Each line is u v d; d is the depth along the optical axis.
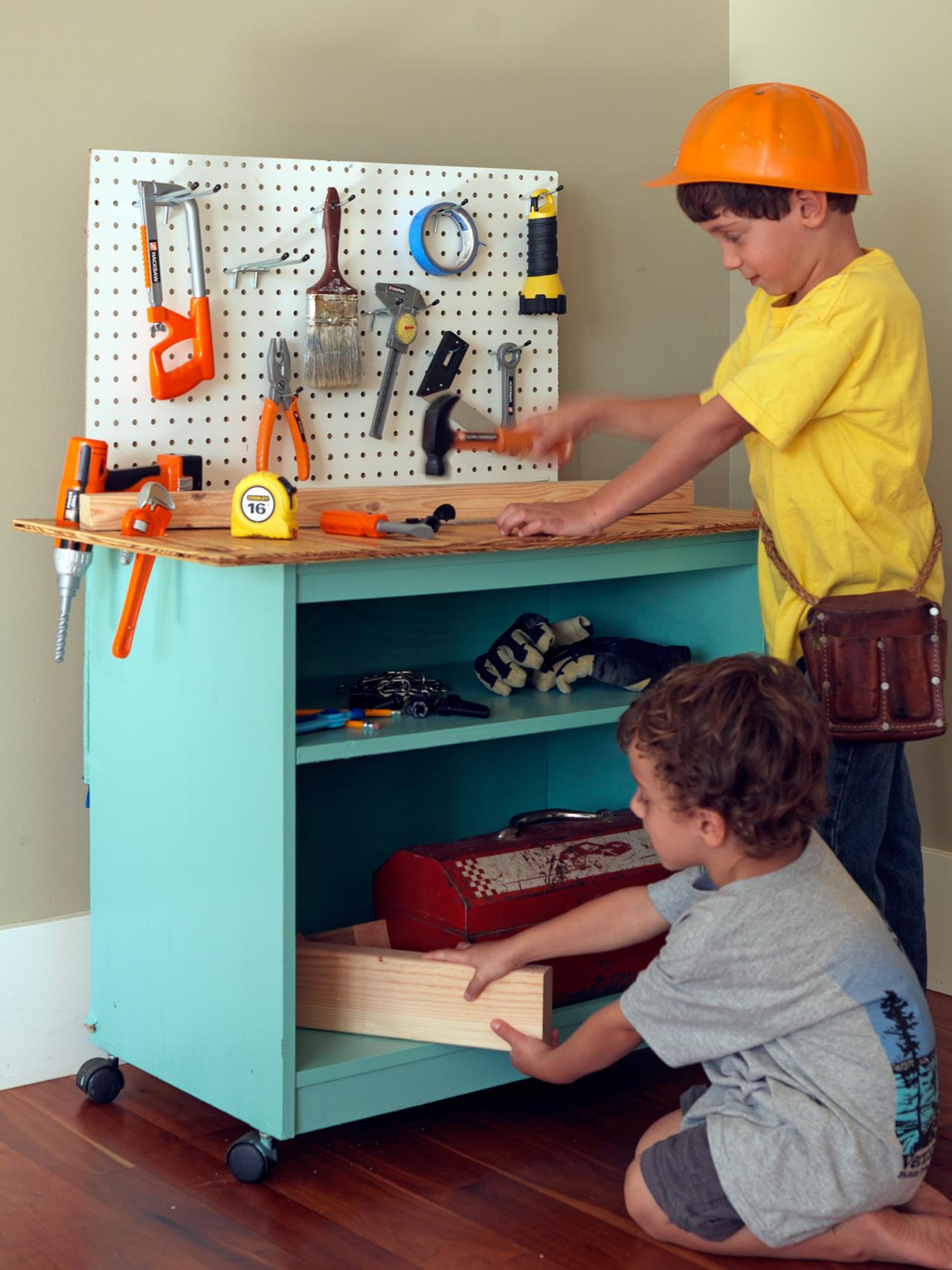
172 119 1.92
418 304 2.00
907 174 2.22
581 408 1.99
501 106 2.20
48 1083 1.92
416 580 1.60
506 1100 1.84
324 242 1.95
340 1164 1.66
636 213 2.36
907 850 1.83
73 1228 1.50
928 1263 1.41
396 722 1.74
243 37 1.96
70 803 1.95
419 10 2.11
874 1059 1.39
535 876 1.80
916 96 2.19
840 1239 1.42
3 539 1.85
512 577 1.69
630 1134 1.74
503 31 2.19
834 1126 1.37
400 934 1.82
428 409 2.05
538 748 2.32
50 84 1.82
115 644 1.64
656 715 1.42
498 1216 1.54
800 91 1.68
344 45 2.04
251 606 1.54
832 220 1.68
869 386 1.66
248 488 1.60
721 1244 1.44
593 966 1.83
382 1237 1.49
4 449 1.84
